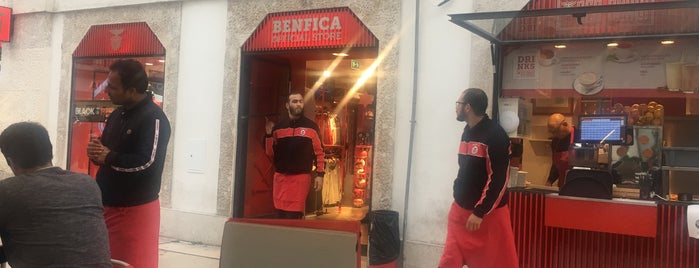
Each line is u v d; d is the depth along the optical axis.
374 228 5.46
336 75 7.62
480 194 4.04
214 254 6.35
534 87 5.34
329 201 8.45
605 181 4.54
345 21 6.12
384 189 5.82
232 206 6.73
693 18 4.46
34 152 2.68
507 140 4.02
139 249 3.51
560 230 4.77
